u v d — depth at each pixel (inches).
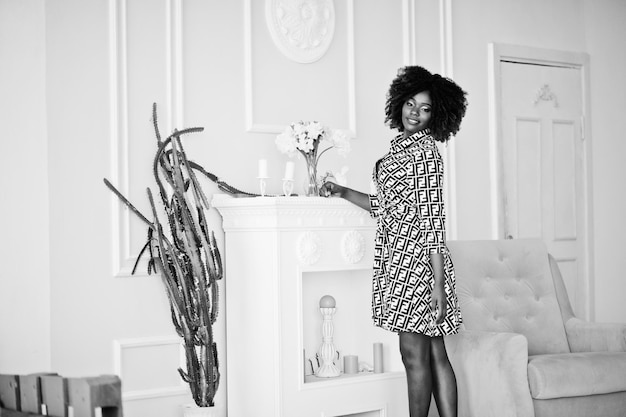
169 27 155.1
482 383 139.1
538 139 207.5
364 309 168.1
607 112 217.2
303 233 151.4
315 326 165.3
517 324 160.9
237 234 155.5
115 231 148.4
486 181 197.3
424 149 136.2
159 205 153.3
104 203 148.4
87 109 147.6
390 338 163.8
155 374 151.9
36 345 143.0
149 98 153.2
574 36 215.6
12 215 142.6
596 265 216.5
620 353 145.4
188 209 143.9
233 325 156.3
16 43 143.8
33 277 143.3
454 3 193.6
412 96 141.3
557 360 138.1
